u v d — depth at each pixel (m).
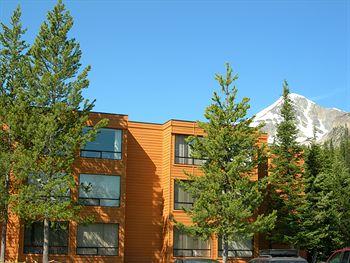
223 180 37.38
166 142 45.03
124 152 42.34
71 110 36.50
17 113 35.50
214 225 37.38
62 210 34.69
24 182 36.75
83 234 40.31
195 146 38.31
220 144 37.47
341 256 19.33
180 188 43.62
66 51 37.00
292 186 44.72
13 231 38.25
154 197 44.91
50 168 34.81
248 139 37.50
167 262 42.19
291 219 43.94
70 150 35.72
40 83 36.38
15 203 35.06
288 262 22.61
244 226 36.69
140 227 44.03
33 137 35.53
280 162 44.97
